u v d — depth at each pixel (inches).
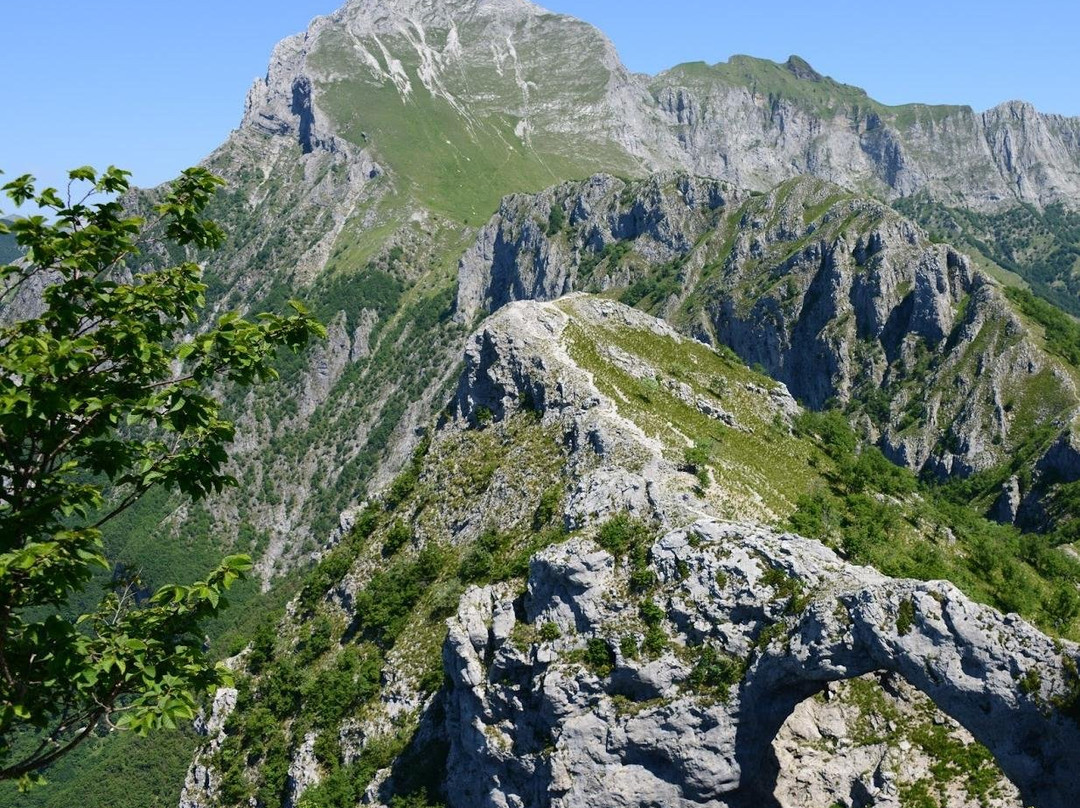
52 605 902.4
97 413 921.5
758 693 2532.0
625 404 4050.2
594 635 2743.6
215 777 4254.4
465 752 3019.2
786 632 2485.2
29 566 796.6
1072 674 2037.4
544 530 3437.5
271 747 4079.7
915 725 2797.7
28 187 993.5
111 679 920.9
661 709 2586.1
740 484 3548.2
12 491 905.5
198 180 1088.8
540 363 4279.0
